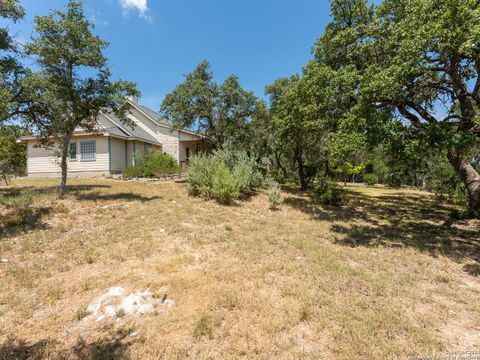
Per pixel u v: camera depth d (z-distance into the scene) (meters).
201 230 6.40
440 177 12.88
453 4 4.59
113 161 17.14
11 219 6.37
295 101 10.45
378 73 5.94
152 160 16.50
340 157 6.94
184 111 14.88
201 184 10.62
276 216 8.60
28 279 3.82
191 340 2.58
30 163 17.70
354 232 6.89
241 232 6.45
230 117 16.00
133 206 8.43
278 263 4.52
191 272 4.09
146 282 3.72
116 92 9.11
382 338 2.60
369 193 17.11
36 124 9.78
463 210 10.59
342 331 2.70
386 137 5.90
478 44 4.61
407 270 4.44
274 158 22.92
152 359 2.33
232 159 13.17
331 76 8.59
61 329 2.78
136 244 5.30
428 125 5.97
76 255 4.73
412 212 10.23
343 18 9.88
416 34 5.02
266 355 2.38
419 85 6.31
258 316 2.95
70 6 8.23
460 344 2.54
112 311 3.05
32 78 7.89
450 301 3.39
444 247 5.71
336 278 3.97
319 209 10.23
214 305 3.15
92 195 9.77
